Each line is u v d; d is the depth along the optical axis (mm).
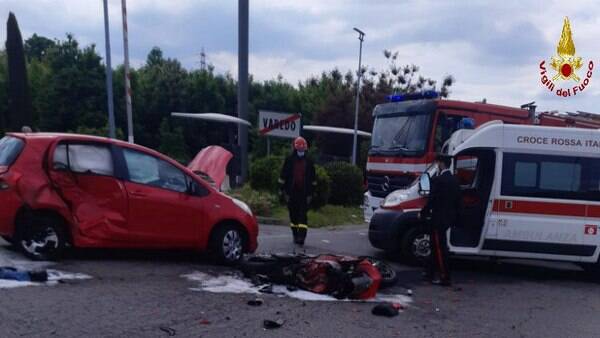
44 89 40812
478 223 9898
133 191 8305
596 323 7289
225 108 46594
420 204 10125
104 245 8164
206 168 13586
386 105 13875
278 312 6598
